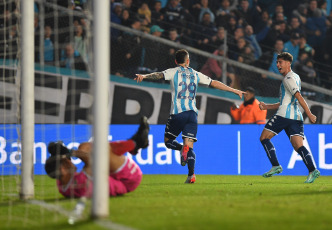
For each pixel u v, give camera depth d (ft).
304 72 131.34
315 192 56.34
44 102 109.09
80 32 112.06
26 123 50.98
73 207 43.21
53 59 111.24
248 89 108.17
